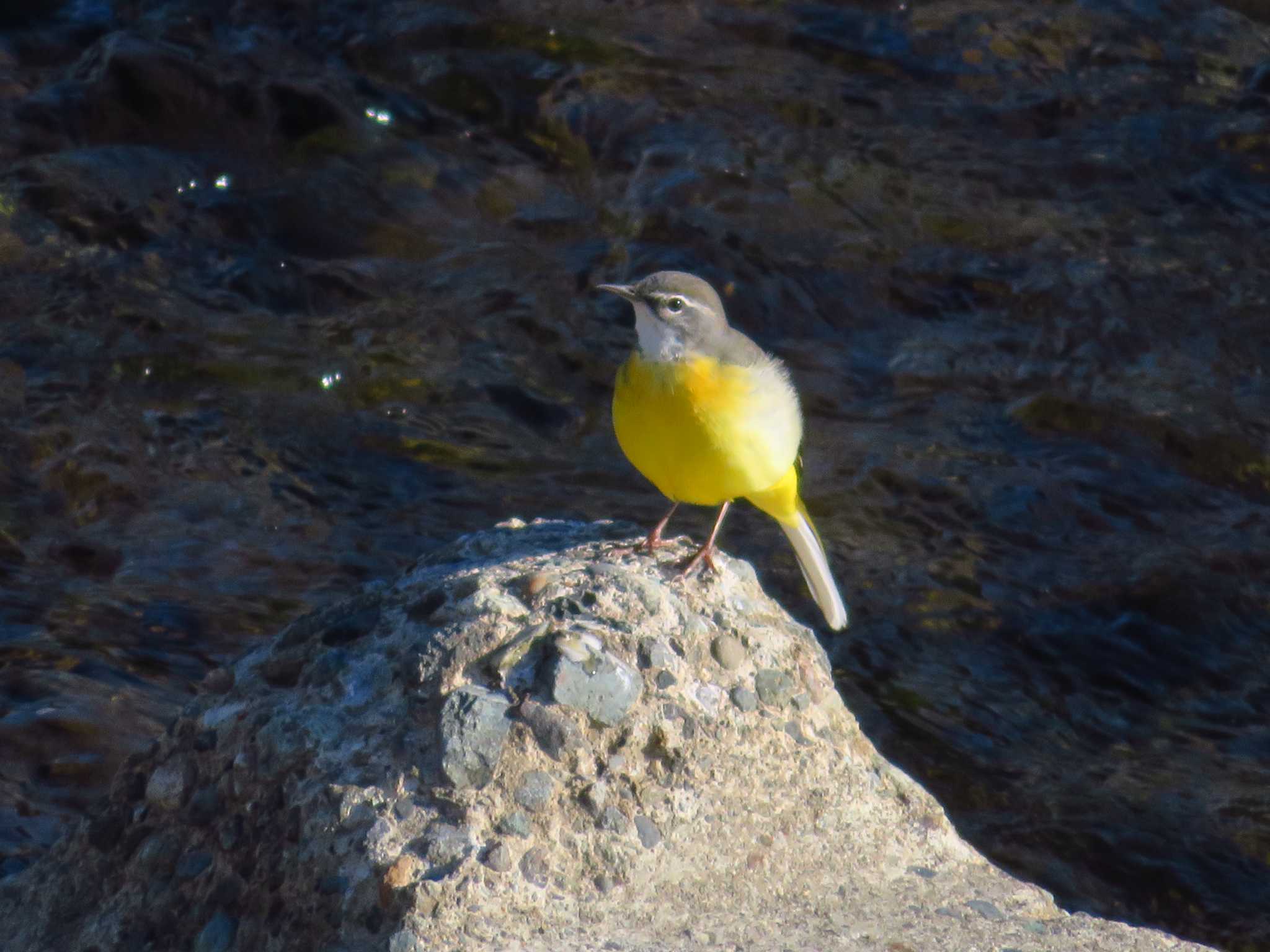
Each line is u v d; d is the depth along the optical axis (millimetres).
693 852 6738
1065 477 14969
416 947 6062
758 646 7273
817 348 16875
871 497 14555
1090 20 22828
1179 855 10672
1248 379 16656
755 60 21422
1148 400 16188
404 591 7445
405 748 6637
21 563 12141
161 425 14109
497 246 17625
